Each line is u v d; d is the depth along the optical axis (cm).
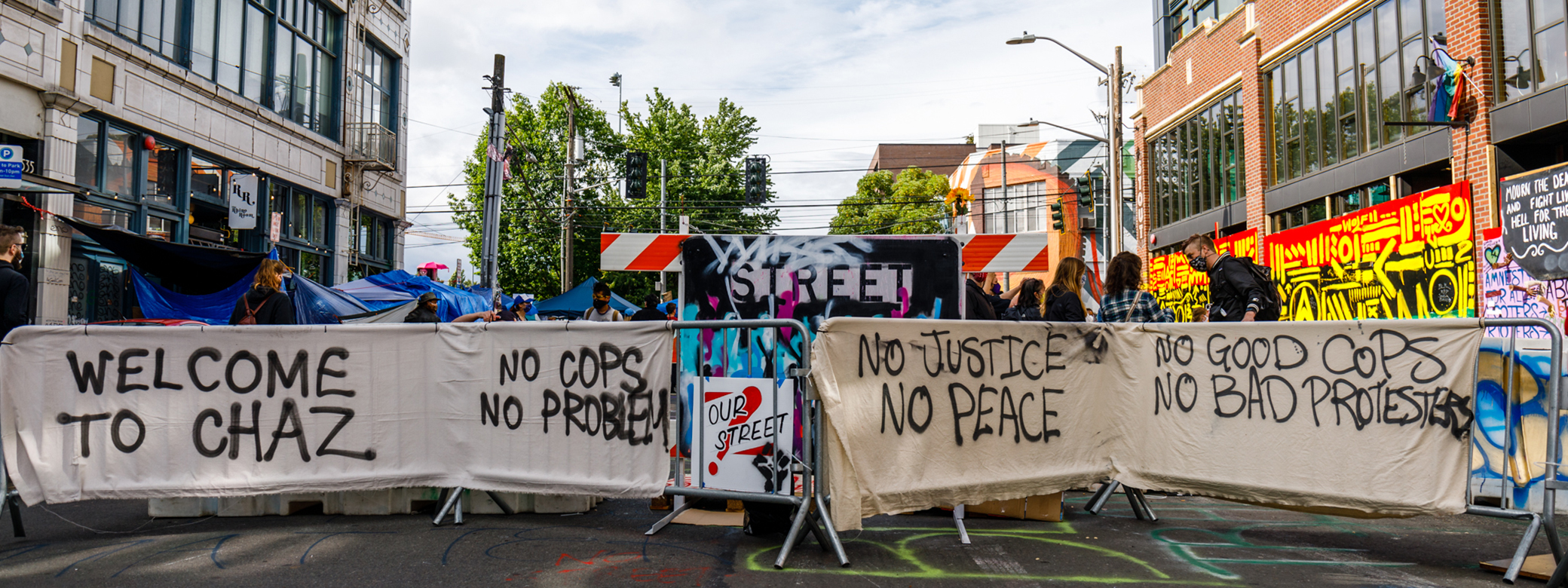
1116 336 528
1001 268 602
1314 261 1567
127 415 506
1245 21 1847
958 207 4694
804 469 426
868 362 442
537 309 2070
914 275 565
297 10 1747
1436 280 1262
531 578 399
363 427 517
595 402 486
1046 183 4934
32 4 1116
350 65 1922
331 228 1869
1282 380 466
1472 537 490
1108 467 526
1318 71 1622
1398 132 1404
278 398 516
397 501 548
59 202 1148
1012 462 491
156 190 1367
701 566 420
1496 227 1162
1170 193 2248
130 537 488
